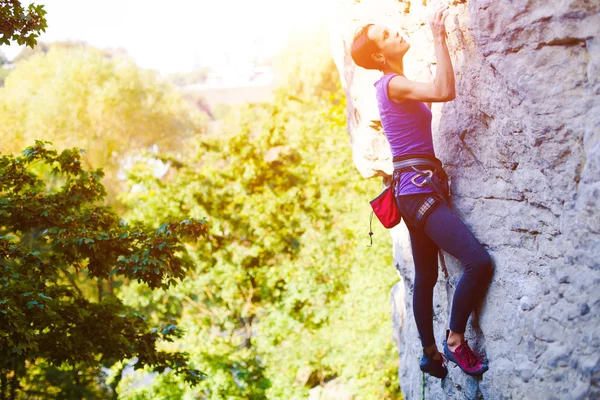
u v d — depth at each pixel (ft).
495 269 9.87
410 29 13.32
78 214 22.61
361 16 15.07
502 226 9.86
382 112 10.29
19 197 21.79
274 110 55.21
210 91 148.77
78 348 21.65
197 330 45.60
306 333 43.68
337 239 45.98
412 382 16.60
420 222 10.08
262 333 45.93
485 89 9.91
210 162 52.70
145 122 93.86
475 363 10.19
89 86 87.97
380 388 39.65
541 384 8.54
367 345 39.50
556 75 8.44
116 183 91.25
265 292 48.32
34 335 19.19
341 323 42.42
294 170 52.60
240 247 47.96
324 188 47.44
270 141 53.42
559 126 8.41
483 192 10.37
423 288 11.27
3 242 20.31
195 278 48.85
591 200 7.85
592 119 8.01
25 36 18.62
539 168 8.91
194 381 23.71
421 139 10.10
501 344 9.66
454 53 10.75
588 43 8.04
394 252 17.80
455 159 11.18
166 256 21.93
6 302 17.33
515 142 9.36
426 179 9.85
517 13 8.71
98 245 20.98
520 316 9.14
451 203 11.28
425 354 11.71
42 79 90.84
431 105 12.29
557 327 8.39
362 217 42.70
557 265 8.56
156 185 49.98
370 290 40.14
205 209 49.60
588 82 8.09
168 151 98.37
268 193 49.42
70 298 23.77
